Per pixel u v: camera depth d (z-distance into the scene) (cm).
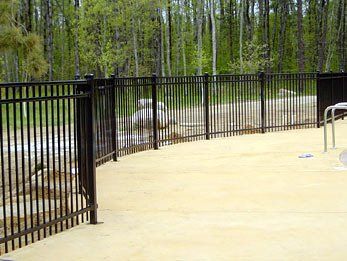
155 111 1180
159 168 946
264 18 5131
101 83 966
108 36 4228
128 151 1111
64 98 579
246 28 5275
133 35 4219
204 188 781
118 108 1078
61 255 507
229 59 5562
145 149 1170
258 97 1462
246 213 639
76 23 4375
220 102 1387
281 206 666
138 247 525
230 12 5459
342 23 5322
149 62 5075
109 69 4031
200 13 4362
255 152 1092
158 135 1210
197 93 1327
